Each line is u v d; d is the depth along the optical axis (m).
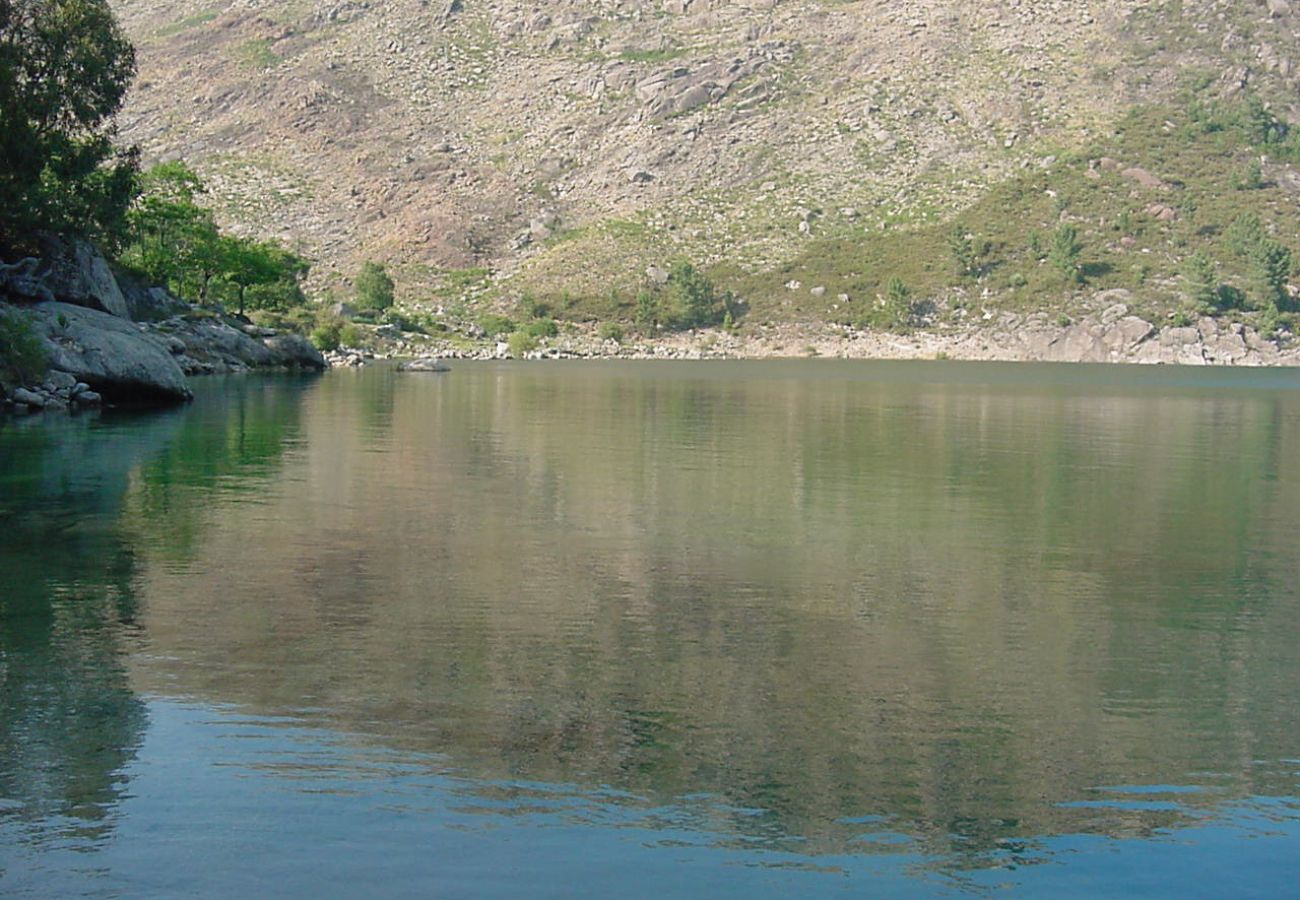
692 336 165.50
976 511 22.70
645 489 25.00
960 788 9.23
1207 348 146.12
